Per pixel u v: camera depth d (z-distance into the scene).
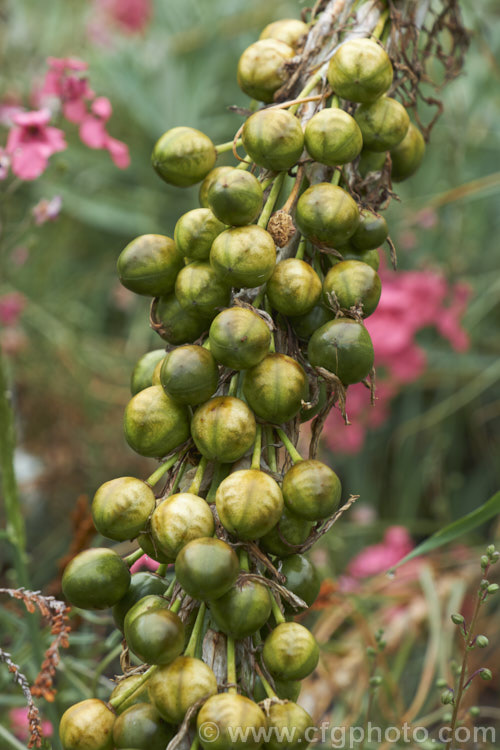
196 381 0.62
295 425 0.64
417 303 1.45
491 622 1.17
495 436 1.57
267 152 0.63
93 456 1.48
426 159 1.62
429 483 1.55
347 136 0.63
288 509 0.62
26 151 0.92
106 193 1.81
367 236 0.65
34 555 1.40
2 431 0.78
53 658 0.62
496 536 1.28
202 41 1.80
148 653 0.60
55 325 1.60
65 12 2.01
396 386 1.51
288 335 0.64
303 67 0.66
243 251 0.61
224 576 0.60
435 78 1.54
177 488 0.63
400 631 1.12
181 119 1.80
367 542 1.50
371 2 0.68
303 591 0.63
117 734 0.60
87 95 0.97
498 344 1.58
